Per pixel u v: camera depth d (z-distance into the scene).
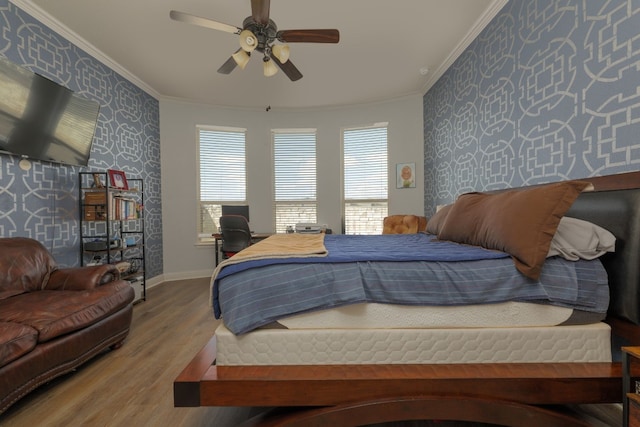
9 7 2.08
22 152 2.13
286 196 4.60
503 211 1.30
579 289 1.10
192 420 1.27
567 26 1.60
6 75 2.02
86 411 1.32
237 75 3.40
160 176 4.04
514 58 2.07
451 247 1.56
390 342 1.11
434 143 3.63
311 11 2.31
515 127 2.06
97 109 2.80
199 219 4.35
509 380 1.02
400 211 4.20
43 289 1.92
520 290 1.10
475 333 1.11
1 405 1.20
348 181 4.51
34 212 2.27
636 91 1.25
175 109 4.12
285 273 1.12
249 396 1.02
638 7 1.23
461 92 2.90
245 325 1.06
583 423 1.01
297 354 1.10
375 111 4.28
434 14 2.37
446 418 1.02
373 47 2.85
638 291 1.05
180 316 2.60
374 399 1.02
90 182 2.80
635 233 1.07
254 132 4.47
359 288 1.10
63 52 2.51
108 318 1.83
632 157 1.26
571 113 1.58
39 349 1.37
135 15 2.34
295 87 3.74
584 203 1.33
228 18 2.38
